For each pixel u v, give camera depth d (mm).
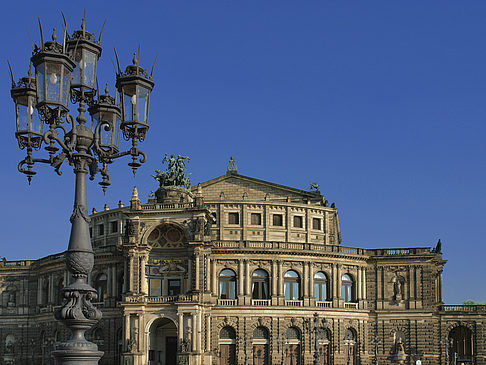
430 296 133500
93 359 27188
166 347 127375
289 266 130500
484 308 134625
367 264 136875
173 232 126500
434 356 132000
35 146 33250
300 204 139125
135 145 32656
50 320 143000
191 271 121000
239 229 135875
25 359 147750
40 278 148625
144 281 122812
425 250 135375
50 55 28172
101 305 132500
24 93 32344
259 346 126625
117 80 32531
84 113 29953
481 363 132250
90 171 32625
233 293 128250
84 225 28641
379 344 133125
